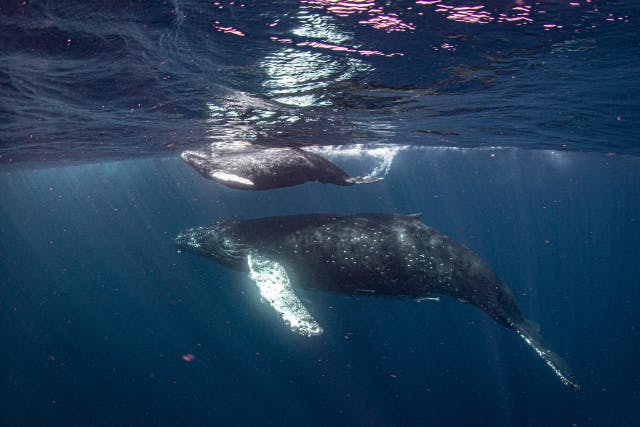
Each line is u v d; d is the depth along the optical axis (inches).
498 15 208.7
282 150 396.5
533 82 330.3
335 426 650.8
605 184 1939.0
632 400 663.8
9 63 264.2
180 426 714.8
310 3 191.9
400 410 667.4
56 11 194.7
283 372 847.1
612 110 434.0
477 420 625.3
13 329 1181.7
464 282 347.9
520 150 996.6
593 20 215.0
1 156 751.7
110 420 739.4
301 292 393.4
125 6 191.0
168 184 1893.5
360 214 371.6
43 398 820.0
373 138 657.6
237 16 203.3
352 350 879.1
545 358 313.0
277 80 310.8
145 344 1114.7
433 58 269.3
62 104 377.7
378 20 210.5
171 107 398.3
